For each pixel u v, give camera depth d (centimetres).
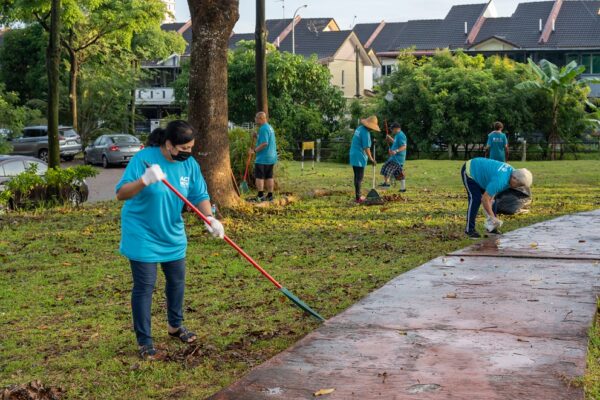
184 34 6625
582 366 505
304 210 1423
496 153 1814
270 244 1080
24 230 1286
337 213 1384
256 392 473
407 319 629
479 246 962
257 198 1537
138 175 566
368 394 464
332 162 3444
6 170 1753
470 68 3619
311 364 522
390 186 1906
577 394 455
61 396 509
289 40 5791
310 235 1147
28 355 605
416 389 469
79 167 1639
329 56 5500
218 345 605
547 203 1492
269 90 3812
